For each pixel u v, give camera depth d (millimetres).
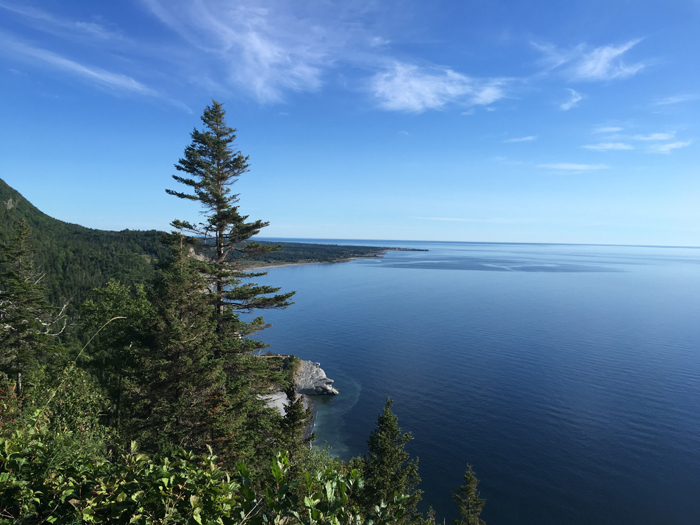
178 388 18547
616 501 40156
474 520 33469
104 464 5559
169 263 23656
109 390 20469
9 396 8117
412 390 68125
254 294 28391
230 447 17672
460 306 144875
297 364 73562
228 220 28969
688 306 145875
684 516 38312
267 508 4594
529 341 96938
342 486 4645
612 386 68062
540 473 44312
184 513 4949
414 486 42062
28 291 33812
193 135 30078
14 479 4621
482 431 53406
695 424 55094
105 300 34188
